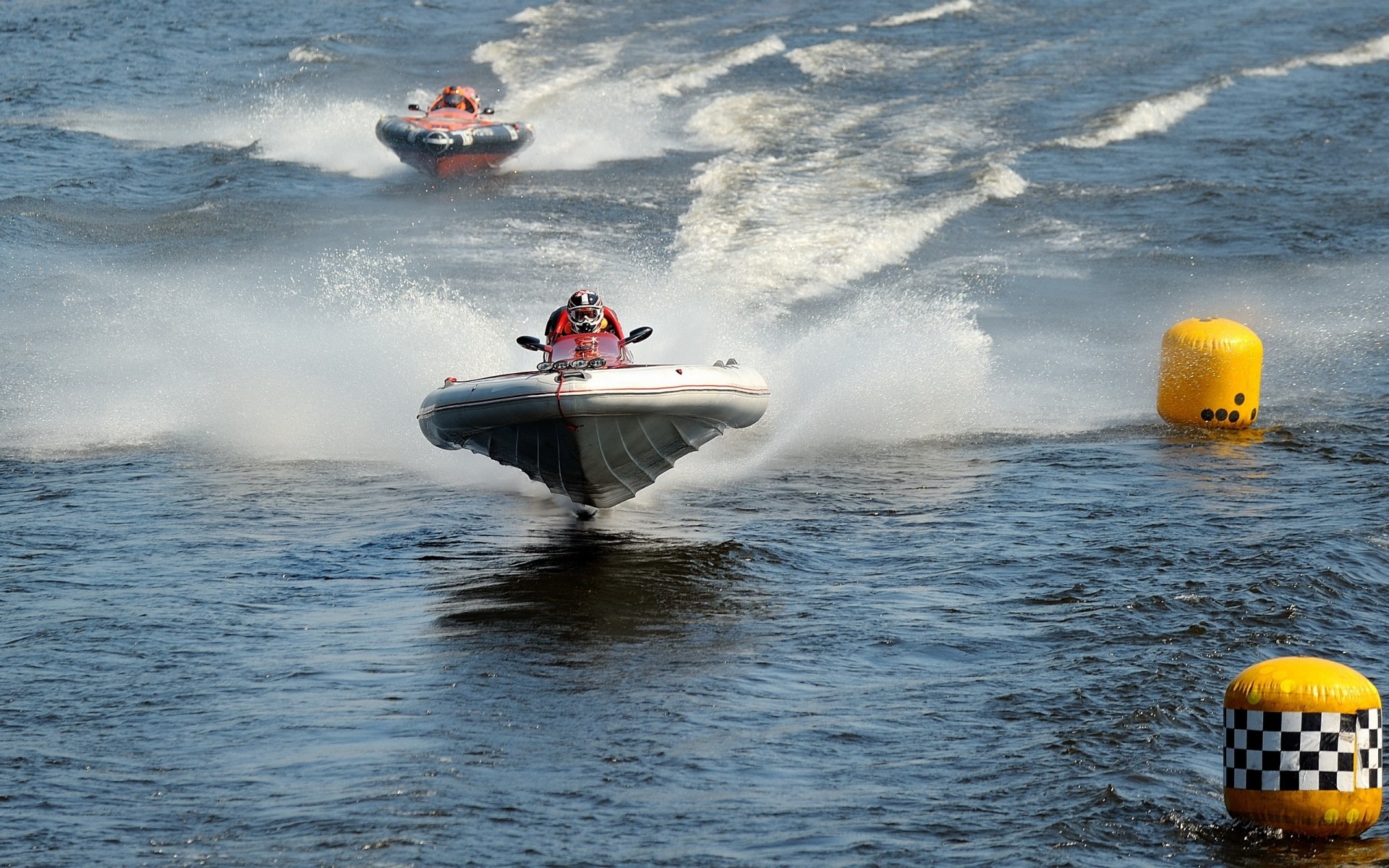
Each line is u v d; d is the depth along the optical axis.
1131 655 31.84
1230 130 115.94
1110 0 162.50
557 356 44.28
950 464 50.94
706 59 141.12
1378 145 110.94
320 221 93.81
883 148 109.19
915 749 27.30
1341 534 40.62
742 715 28.98
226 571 39.06
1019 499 46.03
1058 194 98.25
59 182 104.25
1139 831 24.03
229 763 26.73
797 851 23.45
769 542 41.72
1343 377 62.59
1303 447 52.06
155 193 103.81
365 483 48.81
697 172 106.75
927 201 93.69
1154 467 49.75
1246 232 88.56
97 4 199.25
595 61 147.00
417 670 31.56
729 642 33.38
